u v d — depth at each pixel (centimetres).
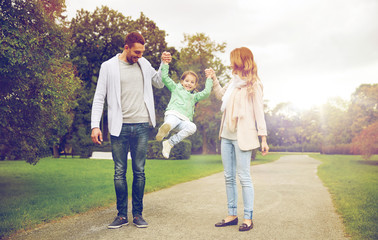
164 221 349
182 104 368
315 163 1956
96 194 562
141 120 332
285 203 477
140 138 333
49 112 618
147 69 351
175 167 1352
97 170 1223
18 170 1252
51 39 570
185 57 2203
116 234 295
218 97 399
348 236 291
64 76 690
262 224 337
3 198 549
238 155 328
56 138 727
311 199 518
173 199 514
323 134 7125
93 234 296
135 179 330
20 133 609
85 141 2662
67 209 413
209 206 448
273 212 405
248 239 278
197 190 632
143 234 294
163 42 2719
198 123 2516
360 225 328
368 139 2048
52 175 1030
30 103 554
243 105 332
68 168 1338
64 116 712
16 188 700
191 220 354
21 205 467
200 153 4656
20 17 516
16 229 313
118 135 319
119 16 2706
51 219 363
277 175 1027
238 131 323
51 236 292
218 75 2092
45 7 584
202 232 301
